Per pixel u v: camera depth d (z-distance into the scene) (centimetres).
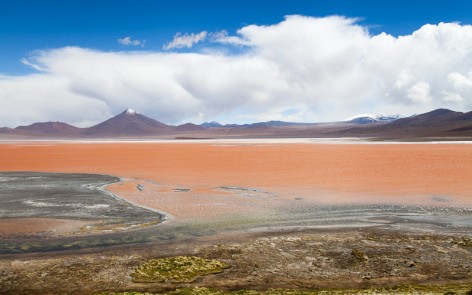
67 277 1705
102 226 2509
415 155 7544
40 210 2966
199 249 2056
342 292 1498
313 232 2367
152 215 2798
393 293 1462
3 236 2294
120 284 1638
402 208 2975
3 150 10719
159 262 1845
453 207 2989
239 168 5597
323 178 4512
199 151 9950
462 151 8525
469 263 1862
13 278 1695
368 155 7781
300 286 1620
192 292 1516
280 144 14725
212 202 3241
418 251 2025
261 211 2905
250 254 1983
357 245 2120
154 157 7844
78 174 5034
